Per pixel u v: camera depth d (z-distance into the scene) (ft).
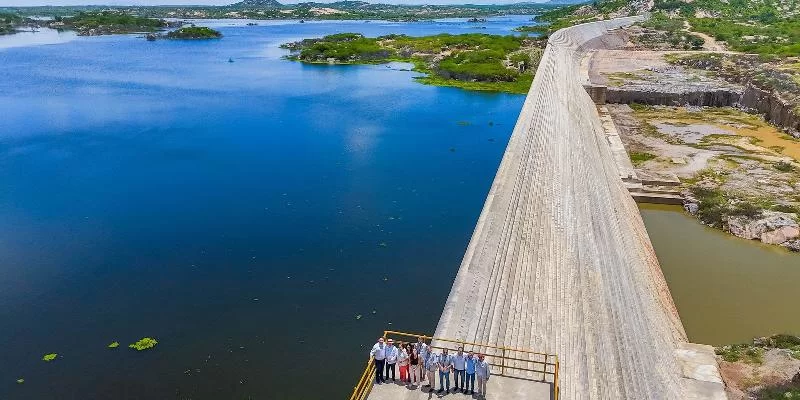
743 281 121.60
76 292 110.52
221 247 128.47
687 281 121.90
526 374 61.26
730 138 215.92
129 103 268.82
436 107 271.08
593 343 71.87
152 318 102.42
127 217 143.64
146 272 118.01
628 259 105.70
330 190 162.81
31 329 98.84
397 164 185.98
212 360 91.56
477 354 56.29
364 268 119.55
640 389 68.74
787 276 123.65
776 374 81.46
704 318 107.65
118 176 172.24
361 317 102.58
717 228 147.13
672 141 213.05
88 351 93.45
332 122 237.86
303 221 142.10
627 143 211.00
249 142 208.33
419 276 116.37
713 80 302.25
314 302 107.24
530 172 127.54
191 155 192.85
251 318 102.47
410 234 135.13
